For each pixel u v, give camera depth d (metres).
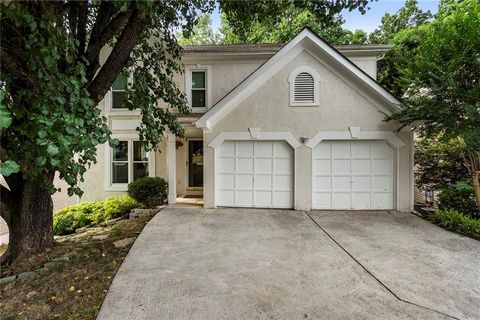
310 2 5.96
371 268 4.81
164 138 11.69
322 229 7.11
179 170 12.10
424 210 9.00
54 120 3.01
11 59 3.73
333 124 9.02
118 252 5.71
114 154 11.66
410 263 5.04
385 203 9.11
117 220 9.35
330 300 3.78
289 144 9.17
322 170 9.22
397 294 3.95
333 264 4.97
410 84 8.73
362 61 11.78
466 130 6.96
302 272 4.64
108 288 4.14
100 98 5.89
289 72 9.07
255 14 7.41
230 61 11.48
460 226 6.87
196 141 12.23
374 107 8.90
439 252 5.57
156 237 6.48
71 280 4.50
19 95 3.58
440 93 7.27
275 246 5.89
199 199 11.09
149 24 5.75
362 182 9.16
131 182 10.66
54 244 6.27
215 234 6.71
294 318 3.37
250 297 3.84
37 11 3.73
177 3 5.51
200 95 11.73
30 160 3.66
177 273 4.59
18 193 5.99
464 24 7.23
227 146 9.52
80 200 11.60
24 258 5.57
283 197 9.39
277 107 9.15
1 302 3.92
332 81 8.98
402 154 8.85
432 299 3.84
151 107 7.13
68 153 3.19
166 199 10.46
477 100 6.94
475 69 7.14
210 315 3.42
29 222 5.80
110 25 5.51
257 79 9.09
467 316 3.46
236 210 9.19
